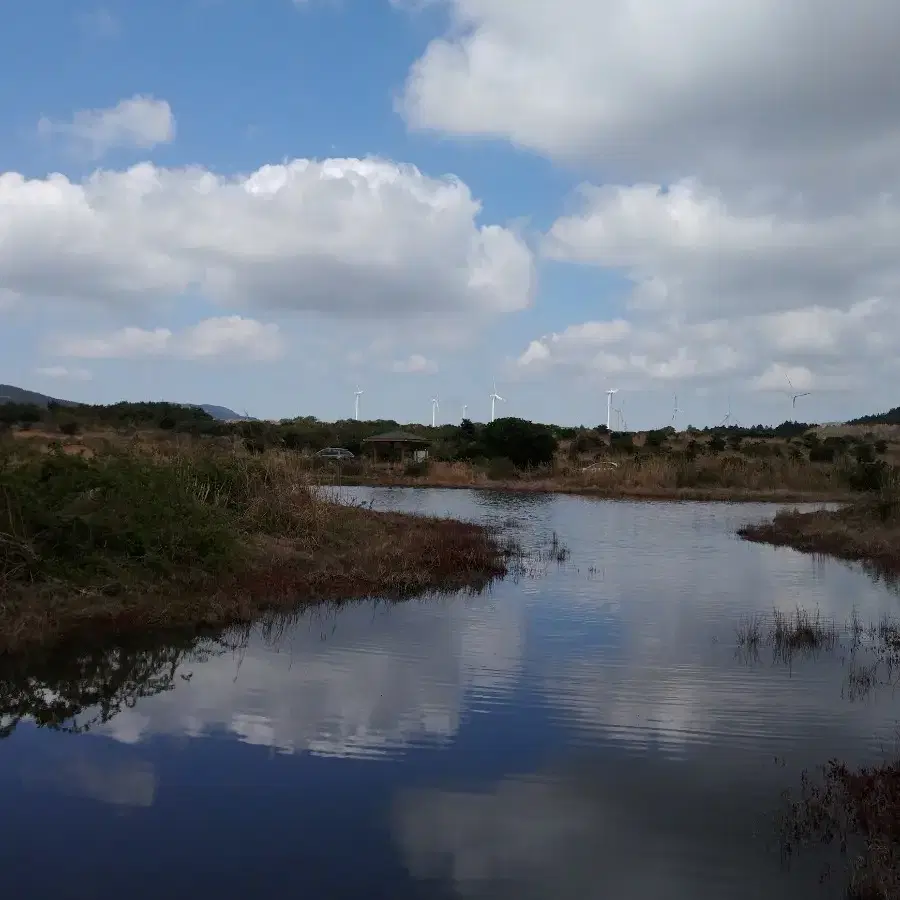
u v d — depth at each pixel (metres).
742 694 8.84
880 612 13.19
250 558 14.45
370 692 8.72
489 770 6.82
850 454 51.28
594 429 84.00
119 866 5.30
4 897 4.93
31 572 11.67
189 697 8.50
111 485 13.62
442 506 33.22
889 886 5.00
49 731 7.55
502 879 5.21
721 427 95.06
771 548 21.64
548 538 22.88
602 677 9.38
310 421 77.50
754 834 5.82
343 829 5.82
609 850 5.58
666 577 16.58
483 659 10.06
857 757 7.20
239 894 5.01
